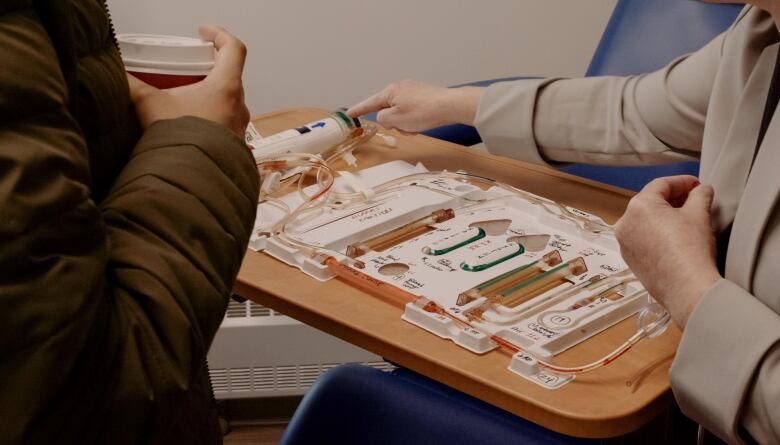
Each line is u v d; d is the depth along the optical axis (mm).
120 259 583
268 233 1078
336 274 1012
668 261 885
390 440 889
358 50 2062
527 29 2061
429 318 908
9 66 499
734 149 936
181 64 896
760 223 833
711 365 803
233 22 2018
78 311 516
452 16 2039
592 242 1094
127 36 952
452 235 1100
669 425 1081
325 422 876
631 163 1262
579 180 1308
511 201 1185
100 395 550
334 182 1239
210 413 826
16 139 500
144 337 573
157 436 599
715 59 1143
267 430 1936
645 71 1547
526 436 851
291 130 1343
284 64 2070
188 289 598
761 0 842
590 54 2084
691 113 1167
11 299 484
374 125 1475
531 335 892
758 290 839
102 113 664
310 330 1813
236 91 805
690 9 1519
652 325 917
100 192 681
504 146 1327
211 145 660
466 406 876
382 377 903
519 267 1027
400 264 1028
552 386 826
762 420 781
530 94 1299
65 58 579
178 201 618
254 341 1814
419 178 1260
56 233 510
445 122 1382
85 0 672
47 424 519
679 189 990
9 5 516
